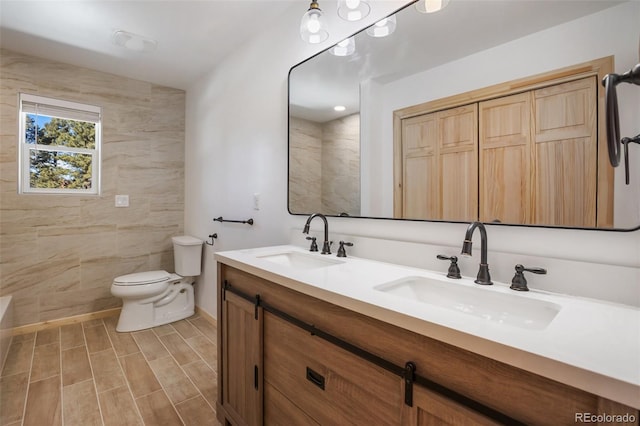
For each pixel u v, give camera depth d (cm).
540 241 99
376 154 146
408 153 134
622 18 84
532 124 100
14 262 256
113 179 301
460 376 65
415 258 128
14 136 256
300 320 108
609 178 86
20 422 151
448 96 121
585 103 90
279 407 117
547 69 97
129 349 229
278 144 206
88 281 290
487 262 104
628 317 73
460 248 116
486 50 110
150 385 185
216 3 193
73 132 285
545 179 97
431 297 109
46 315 269
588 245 91
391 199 140
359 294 89
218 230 275
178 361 213
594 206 89
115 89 301
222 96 271
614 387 47
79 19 210
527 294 92
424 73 128
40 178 271
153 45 245
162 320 278
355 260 144
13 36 232
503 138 106
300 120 186
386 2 143
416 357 73
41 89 267
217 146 279
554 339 60
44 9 199
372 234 150
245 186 239
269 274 118
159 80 316
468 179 115
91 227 291
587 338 61
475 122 113
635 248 84
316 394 101
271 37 212
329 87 169
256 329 128
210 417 159
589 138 89
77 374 195
